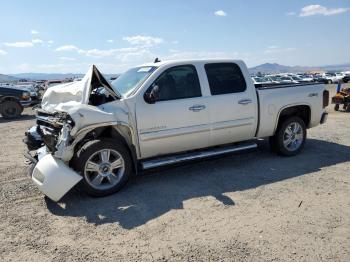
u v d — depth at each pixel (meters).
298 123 6.62
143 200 4.72
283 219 3.93
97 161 4.94
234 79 5.97
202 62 5.74
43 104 5.99
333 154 6.70
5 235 3.85
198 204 4.49
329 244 3.36
